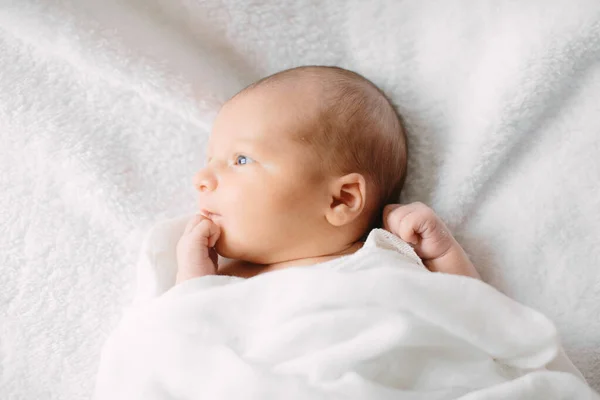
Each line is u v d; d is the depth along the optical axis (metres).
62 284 1.20
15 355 1.20
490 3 1.12
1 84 1.20
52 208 1.21
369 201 1.09
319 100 1.07
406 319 0.89
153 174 1.21
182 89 1.17
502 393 0.86
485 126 1.10
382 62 1.18
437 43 1.16
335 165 1.06
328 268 0.95
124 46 1.16
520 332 0.92
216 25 1.20
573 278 1.09
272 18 1.20
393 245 1.03
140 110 1.21
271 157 1.04
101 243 1.20
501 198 1.13
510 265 1.11
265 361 0.91
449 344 0.93
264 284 0.95
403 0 1.16
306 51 1.21
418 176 1.17
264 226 1.04
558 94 1.10
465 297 0.92
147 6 1.19
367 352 0.88
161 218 1.20
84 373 1.19
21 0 1.13
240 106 1.08
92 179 1.19
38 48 1.20
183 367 0.93
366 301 0.92
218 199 1.06
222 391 0.88
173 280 1.10
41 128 1.20
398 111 1.18
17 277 1.21
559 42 1.07
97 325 1.20
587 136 1.09
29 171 1.21
